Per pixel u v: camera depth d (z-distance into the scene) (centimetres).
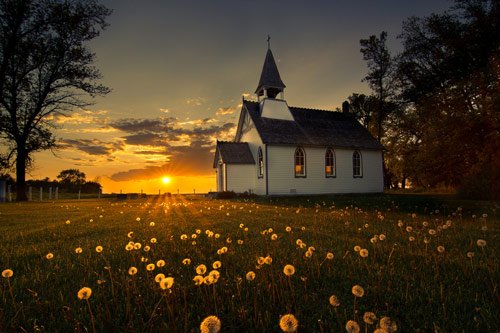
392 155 3756
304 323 187
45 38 2830
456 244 439
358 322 187
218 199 2320
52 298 239
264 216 899
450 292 238
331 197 2058
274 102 2734
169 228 666
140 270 318
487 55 2247
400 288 249
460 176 2206
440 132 2052
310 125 2816
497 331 172
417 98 2734
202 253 399
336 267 319
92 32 2967
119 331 184
